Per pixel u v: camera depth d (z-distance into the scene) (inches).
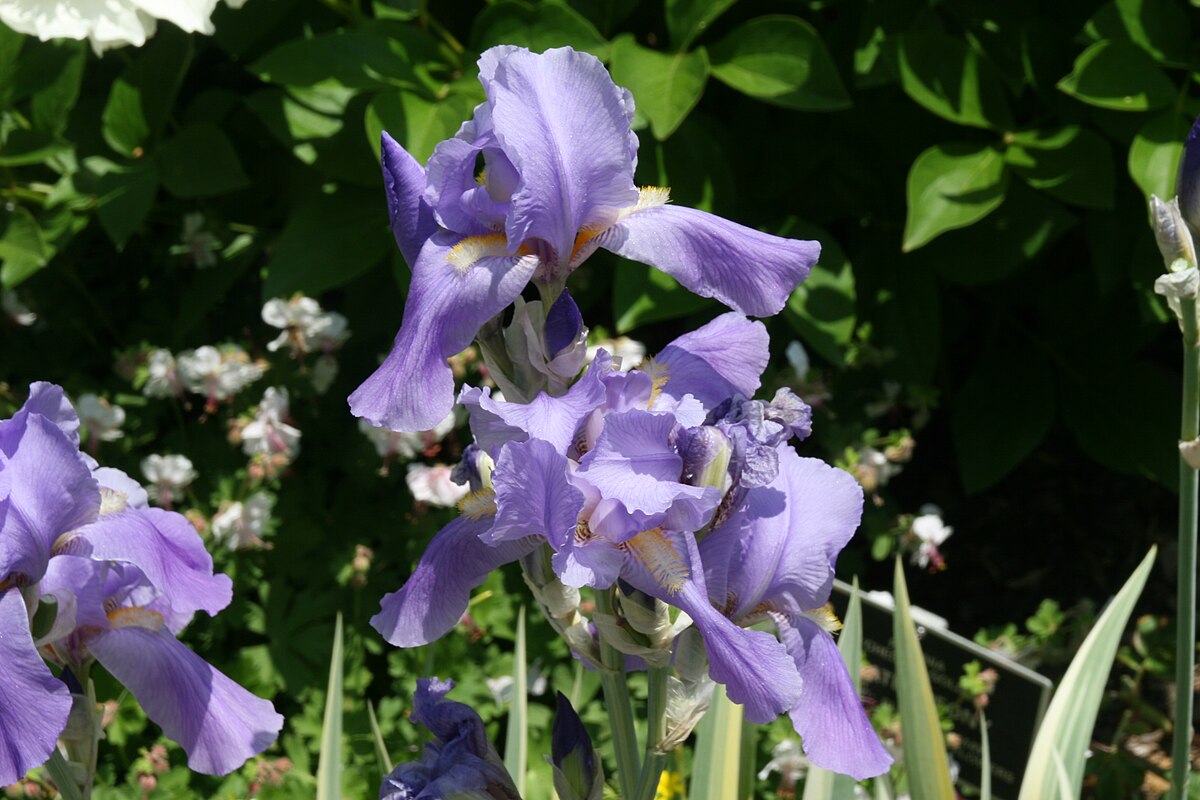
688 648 21.4
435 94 43.5
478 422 20.4
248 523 42.5
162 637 23.4
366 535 47.4
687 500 20.4
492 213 21.0
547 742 40.6
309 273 45.2
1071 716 30.4
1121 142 49.4
